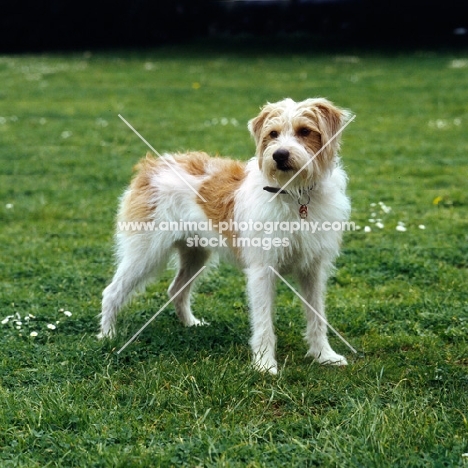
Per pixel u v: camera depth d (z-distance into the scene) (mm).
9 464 4152
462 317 6379
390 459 4102
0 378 5309
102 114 18188
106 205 10336
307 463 4152
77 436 4414
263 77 24500
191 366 5355
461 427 4473
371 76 24000
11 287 7289
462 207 10109
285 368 5438
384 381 5168
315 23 37656
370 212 9812
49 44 36656
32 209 10016
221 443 4324
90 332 6328
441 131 15656
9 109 18891
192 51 33531
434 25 34656
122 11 36719
